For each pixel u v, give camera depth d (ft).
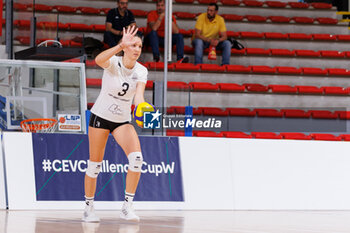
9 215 30.91
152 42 69.77
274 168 41.65
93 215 28.32
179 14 82.38
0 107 45.73
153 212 36.01
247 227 26.71
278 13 88.63
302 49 83.66
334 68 81.61
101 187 37.27
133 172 28.35
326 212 39.78
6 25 59.77
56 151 36.81
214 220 30.63
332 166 43.06
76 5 80.94
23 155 36.06
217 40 74.18
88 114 42.70
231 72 74.02
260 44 82.53
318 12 90.38
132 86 27.48
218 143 40.70
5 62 45.09
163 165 38.99
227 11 86.89
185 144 39.96
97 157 28.40
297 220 32.09
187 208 38.73
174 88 45.83
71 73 47.39
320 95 74.08
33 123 42.55
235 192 40.22
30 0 58.03
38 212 33.68
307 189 41.96
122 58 27.30
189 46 79.61
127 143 28.25
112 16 68.85
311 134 63.57
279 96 72.69
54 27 56.29
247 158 41.19
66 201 36.22
